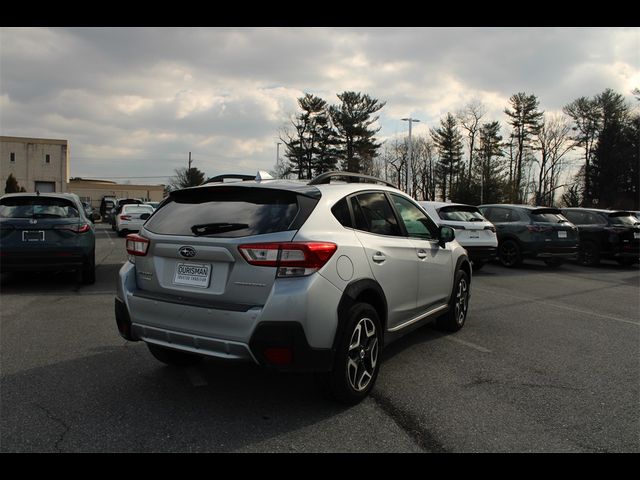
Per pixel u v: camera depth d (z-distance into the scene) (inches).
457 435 122.3
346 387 133.8
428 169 2854.3
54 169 2930.6
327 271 127.2
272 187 137.9
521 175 2581.2
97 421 128.3
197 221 138.3
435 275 196.5
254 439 119.3
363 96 2217.0
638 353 196.7
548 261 520.1
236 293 125.1
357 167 2225.6
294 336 120.0
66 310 262.8
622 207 2089.1
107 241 741.9
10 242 298.8
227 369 170.2
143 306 139.3
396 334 166.2
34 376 161.8
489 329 234.7
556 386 157.6
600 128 2399.1
